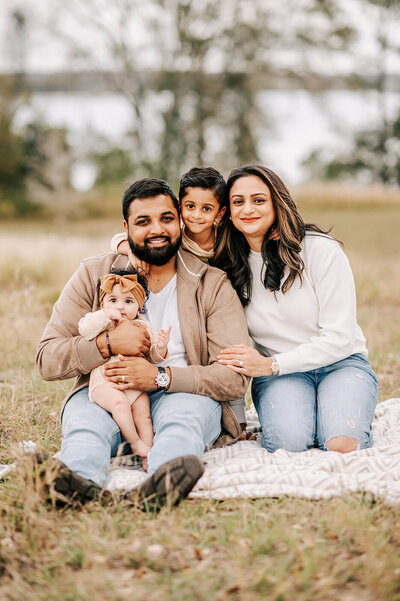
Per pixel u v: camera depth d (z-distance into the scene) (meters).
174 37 28.70
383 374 5.35
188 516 2.73
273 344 3.60
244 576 2.29
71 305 3.37
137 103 30.44
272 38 29.19
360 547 2.46
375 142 41.06
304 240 3.52
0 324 6.37
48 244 12.40
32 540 2.51
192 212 3.40
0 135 31.45
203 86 29.58
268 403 3.46
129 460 3.24
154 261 3.31
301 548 2.44
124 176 35.09
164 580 2.29
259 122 30.64
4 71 31.72
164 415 3.11
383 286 10.12
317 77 29.95
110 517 2.64
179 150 30.14
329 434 3.34
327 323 3.46
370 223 23.77
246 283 3.57
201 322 3.39
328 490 2.90
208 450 3.38
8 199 31.11
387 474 2.97
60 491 2.76
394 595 2.20
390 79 36.84
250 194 3.36
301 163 58.38
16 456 2.83
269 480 2.97
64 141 33.22
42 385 4.83
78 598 2.19
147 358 3.32
